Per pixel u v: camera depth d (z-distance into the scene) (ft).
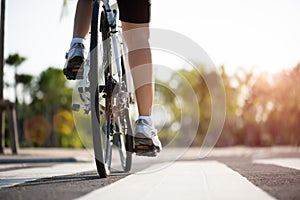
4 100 43.14
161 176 13.84
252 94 131.75
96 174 15.01
